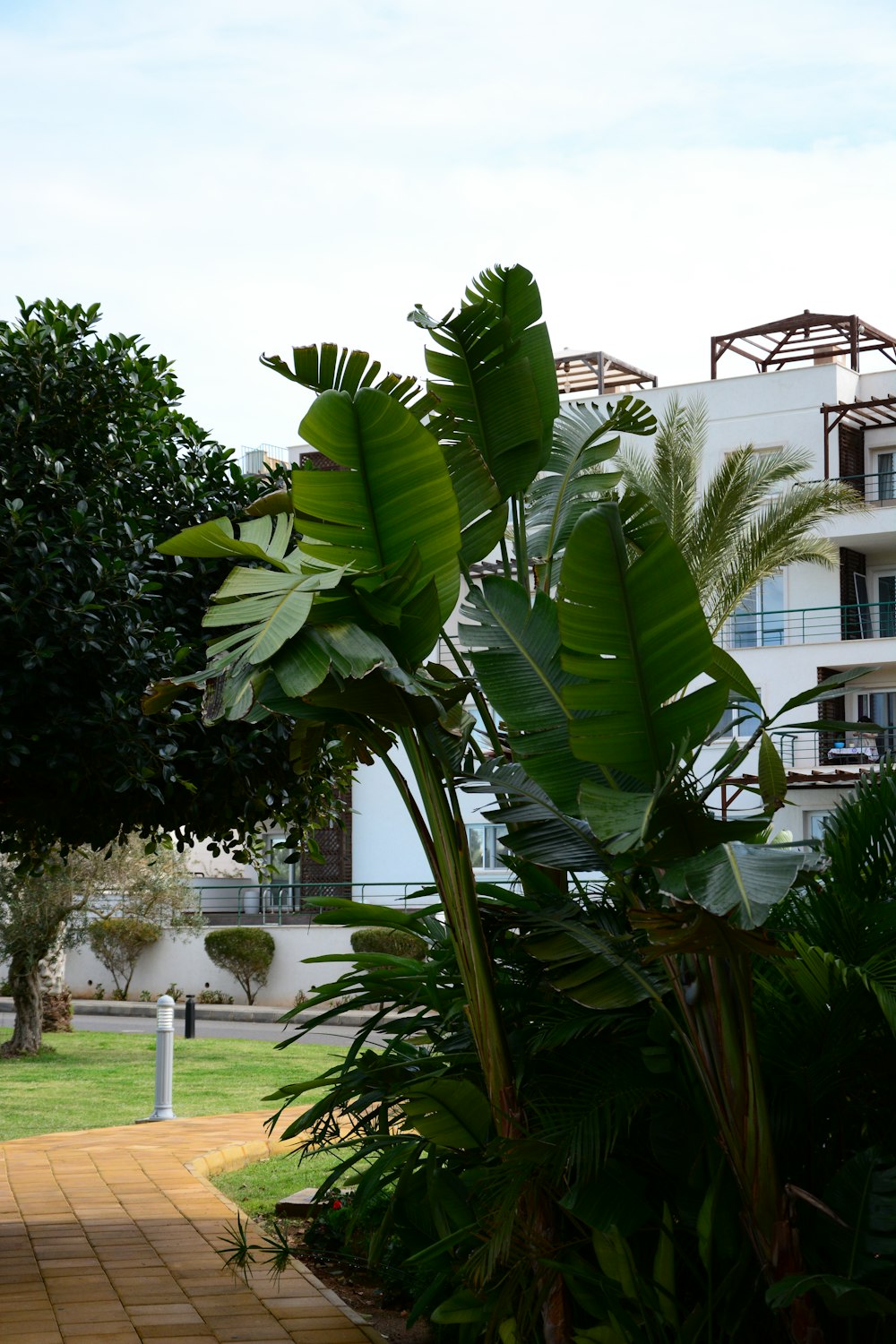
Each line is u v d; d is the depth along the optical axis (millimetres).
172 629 5906
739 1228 3969
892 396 29281
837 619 28328
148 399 6727
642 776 3777
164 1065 11961
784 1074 4133
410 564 3973
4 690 5418
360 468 4078
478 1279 4336
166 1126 11102
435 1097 4477
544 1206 4246
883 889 4188
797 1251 3746
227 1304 5801
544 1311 4254
